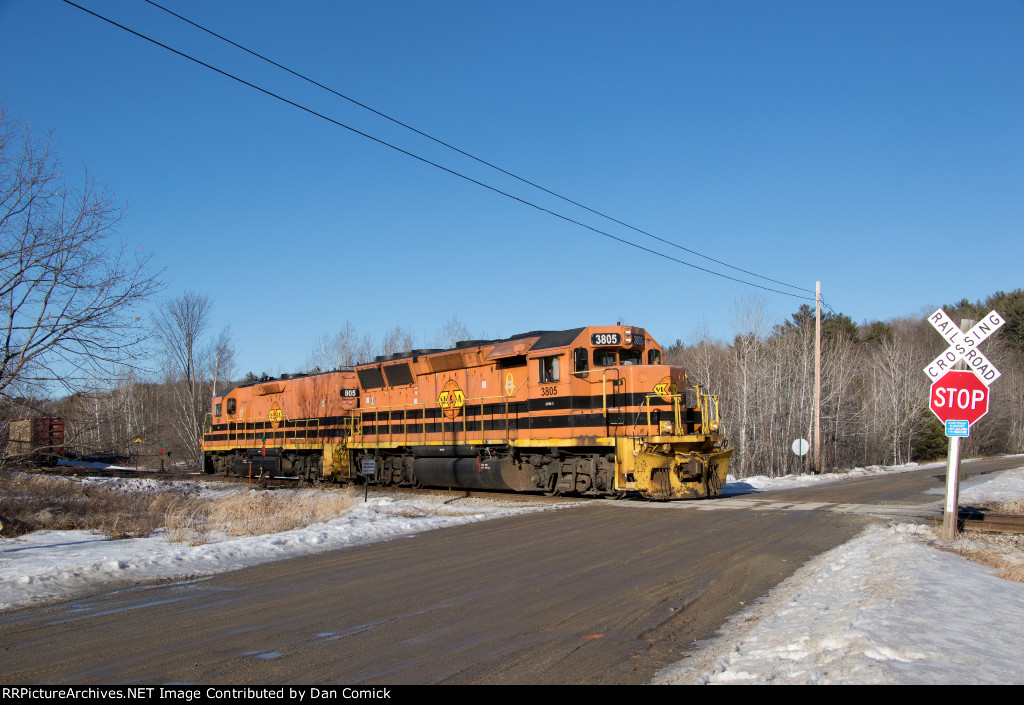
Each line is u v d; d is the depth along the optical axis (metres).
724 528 16.12
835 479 36.69
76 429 21.92
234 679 7.00
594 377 23.22
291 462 38.41
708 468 23.05
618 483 22.36
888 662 6.35
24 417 20.97
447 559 13.38
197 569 13.11
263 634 8.59
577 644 8.05
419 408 30.28
